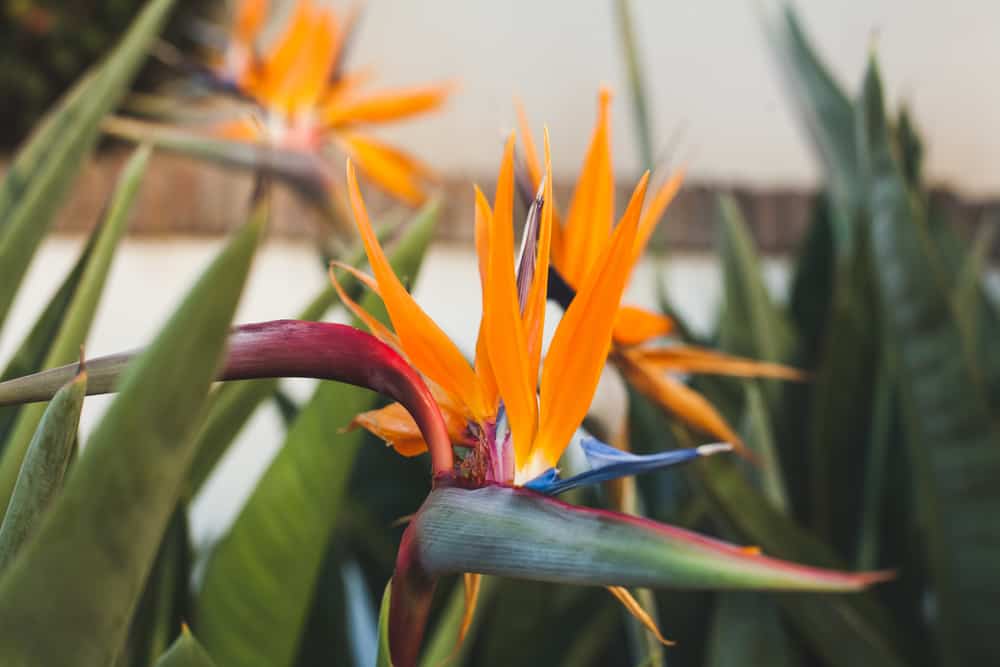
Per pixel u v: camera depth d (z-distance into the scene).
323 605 1.17
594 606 1.32
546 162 0.59
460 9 3.88
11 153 3.44
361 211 0.59
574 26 3.91
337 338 0.57
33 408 0.76
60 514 0.47
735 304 1.71
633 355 0.75
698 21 3.94
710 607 1.37
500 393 0.59
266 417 2.78
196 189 2.90
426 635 1.27
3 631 0.47
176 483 0.48
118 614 0.48
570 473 1.01
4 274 0.89
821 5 3.92
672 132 3.92
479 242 0.64
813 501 1.52
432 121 3.85
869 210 1.25
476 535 0.55
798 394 1.63
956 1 3.90
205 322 0.47
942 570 1.23
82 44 3.36
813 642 1.20
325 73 1.50
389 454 1.51
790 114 3.93
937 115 3.90
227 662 0.79
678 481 1.50
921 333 1.21
